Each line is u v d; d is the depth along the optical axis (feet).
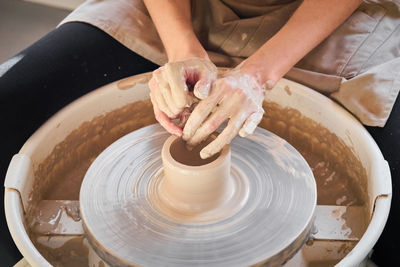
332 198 4.63
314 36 4.70
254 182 4.10
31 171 4.30
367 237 3.46
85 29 5.61
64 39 5.49
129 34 5.52
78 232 4.17
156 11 5.10
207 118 3.81
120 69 5.70
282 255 3.55
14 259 4.84
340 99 4.89
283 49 4.55
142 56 5.72
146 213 3.85
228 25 5.49
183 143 3.95
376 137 4.71
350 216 4.21
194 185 3.65
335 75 5.12
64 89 5.25
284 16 5.37
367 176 4.26
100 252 3.67
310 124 5.01
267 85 4.45
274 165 4.25
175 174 3.64
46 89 5.09
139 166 4.29
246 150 4.42
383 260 4.69
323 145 5.00
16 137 4.84
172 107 3.61
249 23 5.41
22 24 10.52
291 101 5.04
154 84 3.92
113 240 3.63
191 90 4.02
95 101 4.97
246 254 3.48
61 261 3.99
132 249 3.55
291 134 5.26
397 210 4.32
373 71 4.79
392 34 5.36
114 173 4.25
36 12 10.90
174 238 3.63
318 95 4.86
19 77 5.02
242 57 5.48
